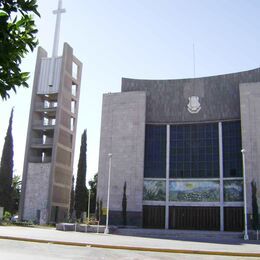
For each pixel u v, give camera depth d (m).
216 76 69.06
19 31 5.98
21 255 19.12
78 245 27.64
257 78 66.38
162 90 71.31
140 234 49.03
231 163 64.88
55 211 71.12
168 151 68.56
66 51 75.56
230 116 66.44
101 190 67.94
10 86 5.96
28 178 71.25
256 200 58.91
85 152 71.50
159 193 67.19
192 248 26.91
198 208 65.19
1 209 60.59
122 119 70.12
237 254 24.45
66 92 75.69
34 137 73.94
